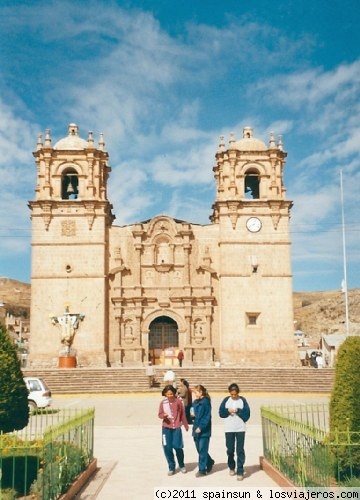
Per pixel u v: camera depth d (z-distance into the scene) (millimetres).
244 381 47969
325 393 46188
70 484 14758
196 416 16859
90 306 58250
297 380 47938
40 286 58406
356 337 15305
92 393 46281
